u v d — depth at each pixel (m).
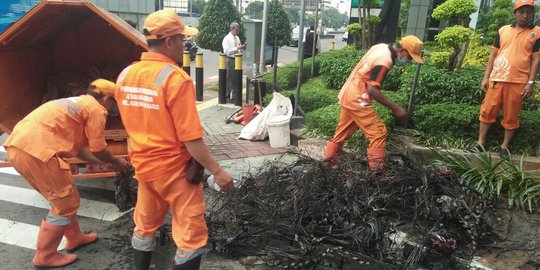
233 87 9.59
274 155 6.07
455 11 6.18
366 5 10.87
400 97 6.32
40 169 3.15
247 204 4.17
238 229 3.77
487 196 4.27
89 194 4.89
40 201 4.67
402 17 13.36
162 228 3.69
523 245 3.72
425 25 10.36
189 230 2.71
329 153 5.05
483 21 10.79
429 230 3.58
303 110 7.88
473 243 3.58
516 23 4.84
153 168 2.62
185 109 2.48
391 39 11.91
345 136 5.02
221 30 14.24
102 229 4.06
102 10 4.48
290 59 20.42
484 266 3.45
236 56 9.01
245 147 6.43
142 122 2.60
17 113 4.78
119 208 4.42
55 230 3.31
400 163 4.70
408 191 4.11
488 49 8.80
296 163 4.70
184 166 2.65
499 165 4.86
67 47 5.52
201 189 2.77
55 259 3.41
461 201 3.83
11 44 4.59
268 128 6.43
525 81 4.79
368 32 11.23
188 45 15.90
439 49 9.65
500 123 5.34
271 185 4.30
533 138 5.29
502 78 4.84
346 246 3.52
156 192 2.77
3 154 5.95
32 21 4.36
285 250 3.48
